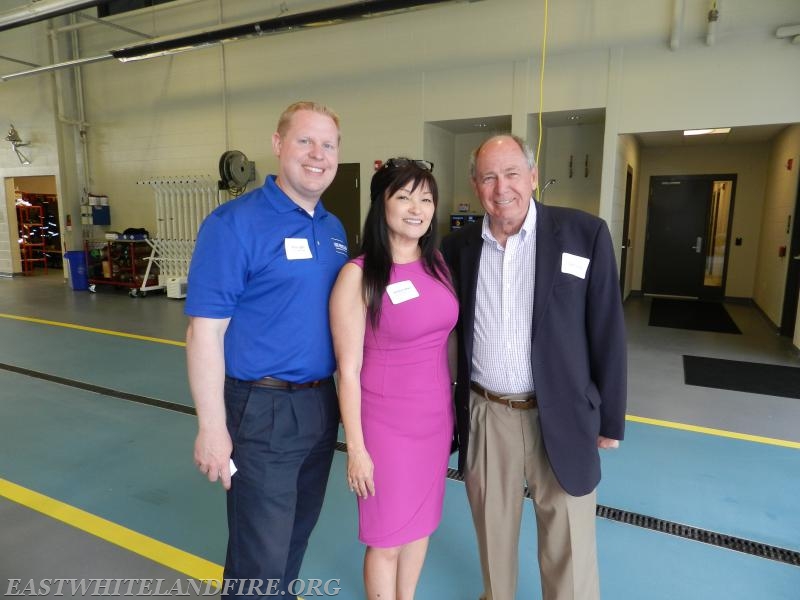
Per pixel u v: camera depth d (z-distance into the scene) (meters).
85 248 8.75
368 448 1.41
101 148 9.42
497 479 1.51
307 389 1.41
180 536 2.12
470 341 1.50
